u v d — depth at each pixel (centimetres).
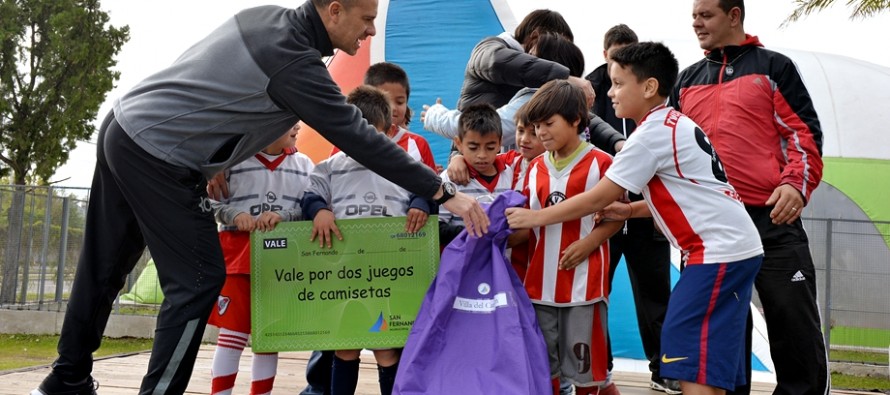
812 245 830
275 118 262
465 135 306
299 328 290
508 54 349
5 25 1858
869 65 1444
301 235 292
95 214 281
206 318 260
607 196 269
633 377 477
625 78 279
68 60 1916
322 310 291
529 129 302
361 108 307
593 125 363
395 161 264
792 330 318
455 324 276
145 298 898
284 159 333
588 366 286
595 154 294
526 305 277
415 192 271
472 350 271
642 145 267
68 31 1912
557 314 290
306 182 338
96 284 282
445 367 270
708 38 342
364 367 454
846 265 825
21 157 1898
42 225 951
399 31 671
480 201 311
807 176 316
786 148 330
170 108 253
